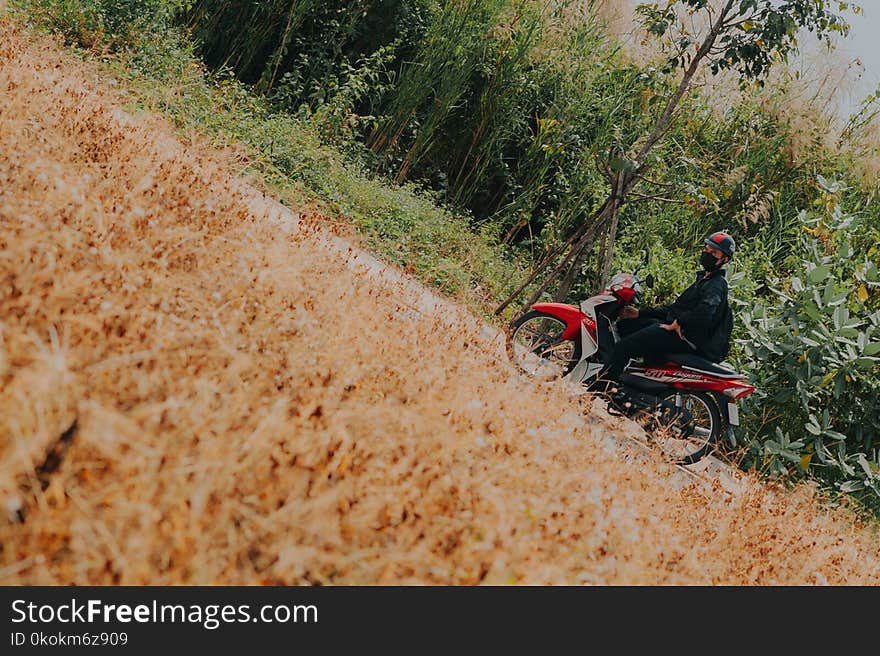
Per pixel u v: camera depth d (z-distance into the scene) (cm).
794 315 849
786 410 852
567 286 955
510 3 1316
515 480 374
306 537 268
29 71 601
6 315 285
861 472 811
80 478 246
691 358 676
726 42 852
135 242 393
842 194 1254
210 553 245
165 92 965
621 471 495
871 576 529
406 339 482
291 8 1302
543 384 570
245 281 411
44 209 367
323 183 993
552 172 1309
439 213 1155
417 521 296
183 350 320
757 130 1282
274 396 330
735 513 523
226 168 647
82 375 273
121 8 1110
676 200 868
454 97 1281
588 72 1293
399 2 1330
